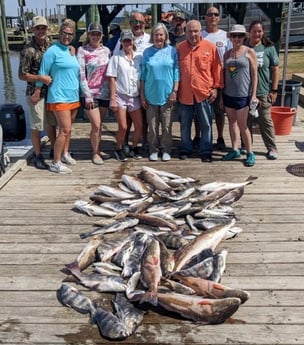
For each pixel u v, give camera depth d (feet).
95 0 22.41
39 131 18.19
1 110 25.40
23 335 9.09
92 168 18.61
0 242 12.76
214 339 8.84
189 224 13.28
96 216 14.28
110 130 24.41
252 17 36.73
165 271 10.68
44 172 18.28
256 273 10.96
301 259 11.57
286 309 9.64
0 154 20.12
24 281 10.90
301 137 22.18
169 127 18.76
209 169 18.07
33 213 14.56
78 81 17.53
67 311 9.77
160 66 17.43
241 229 12.97
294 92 24.16
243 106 17.43
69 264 11.20
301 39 65.92
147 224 13.37
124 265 11.04
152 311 9.62
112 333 8.85
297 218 13.78
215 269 10.53
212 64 17.63
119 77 17.95
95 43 17.61
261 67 17.62
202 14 34.63
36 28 16.71
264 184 16.42
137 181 16.07
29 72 16.97
